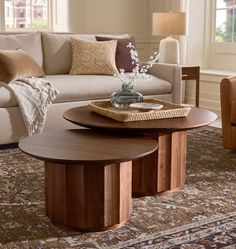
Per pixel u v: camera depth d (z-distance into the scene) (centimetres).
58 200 236
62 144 243
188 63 601
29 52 452
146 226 240
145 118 278
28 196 280
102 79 438
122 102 302
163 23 517
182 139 289
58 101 407
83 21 579
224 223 244
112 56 463
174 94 470
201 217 251
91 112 302
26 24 564
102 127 262
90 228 232
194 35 600
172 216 253
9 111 377
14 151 377
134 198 279
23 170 327
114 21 605
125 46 478
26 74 405
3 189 290
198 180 310
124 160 220
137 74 312
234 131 368
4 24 522
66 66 470
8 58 393
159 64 477
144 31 634
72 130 275
